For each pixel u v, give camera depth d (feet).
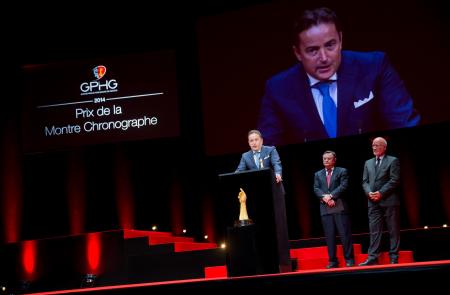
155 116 29.30
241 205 15.01
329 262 19.74
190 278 20.72
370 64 26.08
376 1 26.21
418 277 12.93
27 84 30.37
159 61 29.68
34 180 30.83
